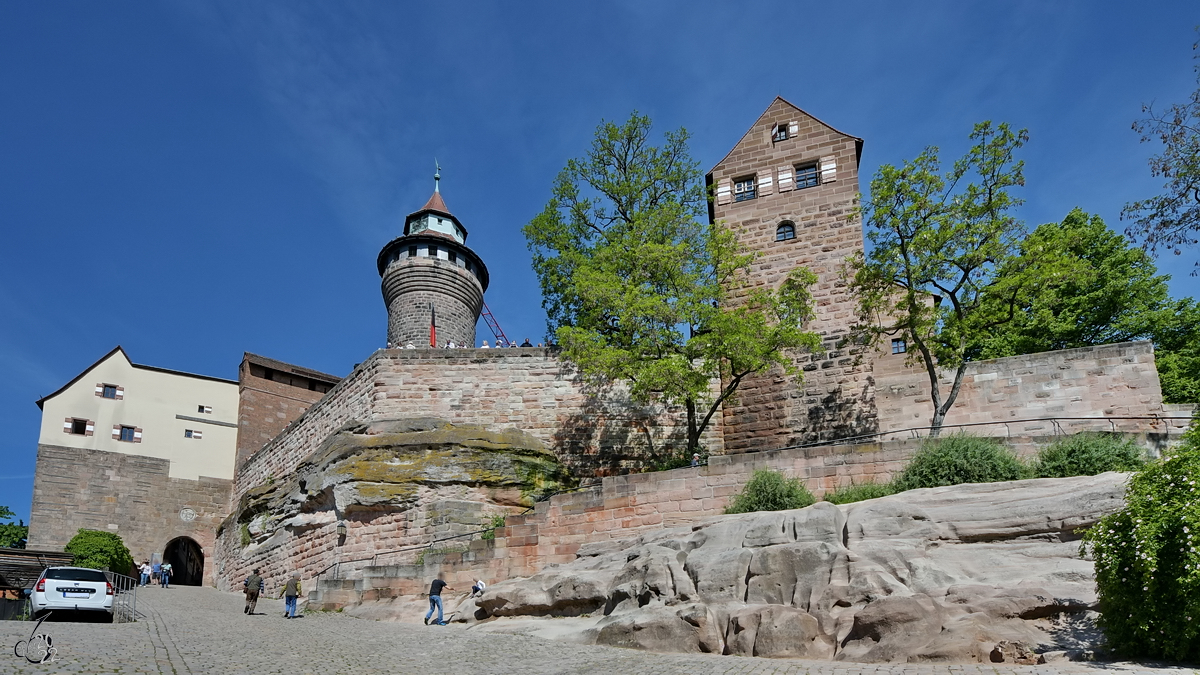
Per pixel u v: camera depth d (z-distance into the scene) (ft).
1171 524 38.24
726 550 56.24
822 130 101.65
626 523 72.74
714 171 104.58
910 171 83.10
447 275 178.81
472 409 103.81
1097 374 84.99
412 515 90.58
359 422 104.99
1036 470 62.64
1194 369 103.50
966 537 51.42
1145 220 67.92
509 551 75.31
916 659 41.52
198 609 85.81
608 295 89.40
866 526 53.36
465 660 48.52
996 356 113.91
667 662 45.98
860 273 84.28
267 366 155.84
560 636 56.29
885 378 93.35
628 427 100.99
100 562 126.52
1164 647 37.47
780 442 92.27
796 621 47.39
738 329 84.38
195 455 148.97
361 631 62.69
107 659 44.09
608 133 112.78
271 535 111.55
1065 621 42.65
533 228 110.52
